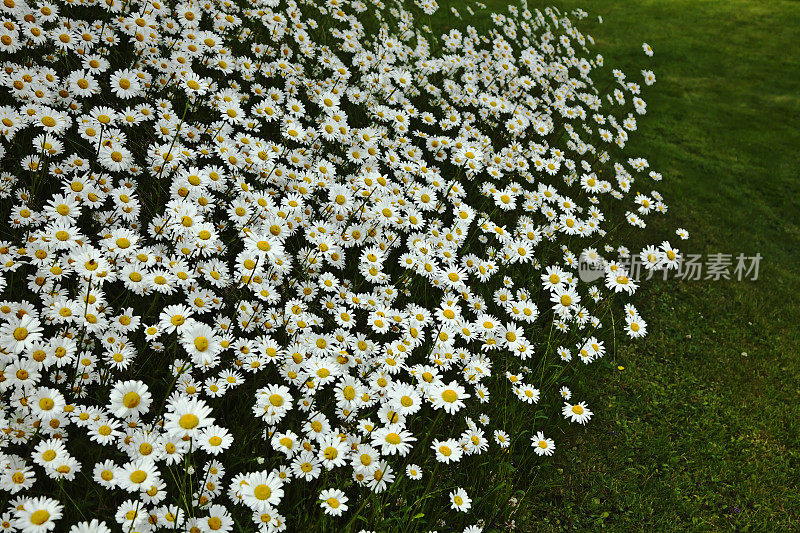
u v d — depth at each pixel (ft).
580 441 13.53
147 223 11.66
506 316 14.46
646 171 28.91
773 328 19.86
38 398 7.51
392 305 13.17
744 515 12.62
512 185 18.20
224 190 12.18
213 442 7.52
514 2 34.91
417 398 9.53
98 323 8.83
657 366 16.69
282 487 8.90
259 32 18.81
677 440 14.25
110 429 7.55
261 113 14.10
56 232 9.20
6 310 8.43
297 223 12.26
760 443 14.76
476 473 11.05
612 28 51.93
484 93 20.89
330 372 9.56
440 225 15.16
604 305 17.13
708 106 41.65
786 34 58.65
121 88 12.40
